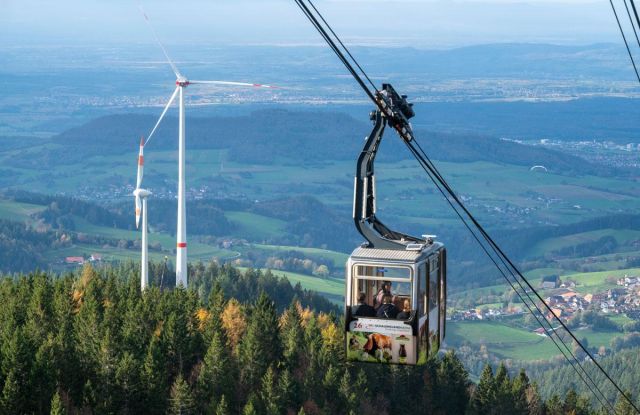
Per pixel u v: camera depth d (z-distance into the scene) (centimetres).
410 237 3862
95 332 13812
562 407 17950
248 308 17538
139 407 12606
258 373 14600
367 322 3572
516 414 16562
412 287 3538
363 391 15238
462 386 17438
